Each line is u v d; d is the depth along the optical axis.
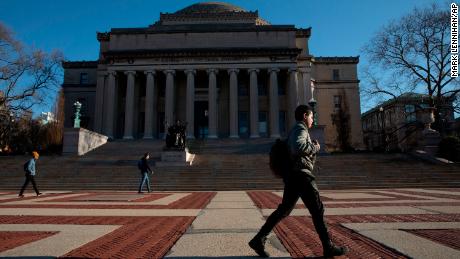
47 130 51.06
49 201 12.30
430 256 4.07
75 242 5.06
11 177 22.98
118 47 49.75
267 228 4.16
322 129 30.59
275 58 48.16
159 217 7.81
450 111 38.91
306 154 4.10
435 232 5.55
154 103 48.75
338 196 13.82
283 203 4.16
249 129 50.31
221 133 49.97
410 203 10.38
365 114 75.62
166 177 22.62
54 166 26.17
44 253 4.37
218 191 18.98
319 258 4.10
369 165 25.05
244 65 48.06
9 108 42.12
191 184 20.84
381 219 7.04
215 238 5.30
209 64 48.16
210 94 47.19
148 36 50.00
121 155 32.56
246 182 21.08
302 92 49.69
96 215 8.20
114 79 48.12
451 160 26.81
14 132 48.31
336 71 56.25
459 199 11.68
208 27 52.19
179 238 5.34
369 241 4.96
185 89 51.56
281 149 4.30
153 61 48.34
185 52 48.00
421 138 28.94
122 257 4.21
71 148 32.41
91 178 22.30
